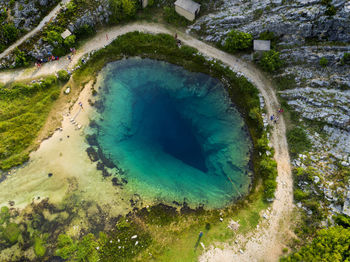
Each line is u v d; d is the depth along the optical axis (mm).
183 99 48094
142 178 41469
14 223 36938
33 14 47531
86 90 47031
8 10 46688
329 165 38188
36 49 47125
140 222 37750
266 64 44906
